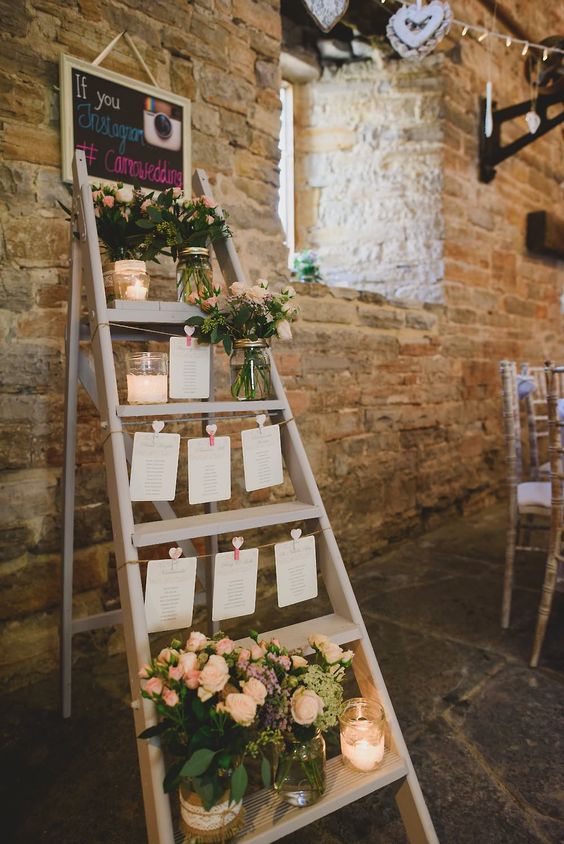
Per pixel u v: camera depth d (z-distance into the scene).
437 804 1.35
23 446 1.84
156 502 1.79
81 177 1.49
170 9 2.18
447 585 2.67
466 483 3.85
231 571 1.20
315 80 3.78
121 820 1.32
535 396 2.89
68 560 1.67
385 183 3.72
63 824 1.31
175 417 2.20
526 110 3.77
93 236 1.38
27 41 1.83
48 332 1.88
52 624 1.91
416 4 1.87
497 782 1.42
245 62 2.44
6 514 1.81
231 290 1.40
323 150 3.83
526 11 4.23
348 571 2.87
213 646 1.09
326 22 1.79
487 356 4.06
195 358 1.34
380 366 3.12
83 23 1.94
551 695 1.79
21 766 1.49
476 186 3.93
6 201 1.80
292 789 1.06
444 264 3.63
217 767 0.95
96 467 1.98
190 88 2.25
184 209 1.46
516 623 2.28
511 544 2.23
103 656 2.02
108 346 1.27
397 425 3.25
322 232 3.89
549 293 4.82
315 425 2.74
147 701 1.02
